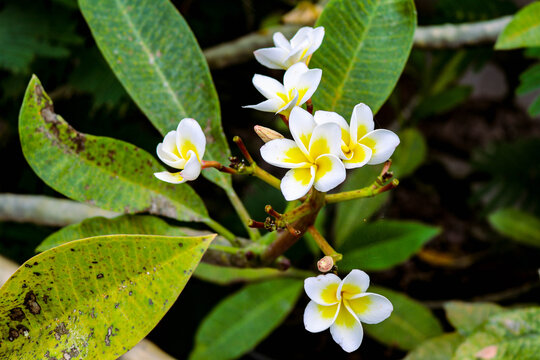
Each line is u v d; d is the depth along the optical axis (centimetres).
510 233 146
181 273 73
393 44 88
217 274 120
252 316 119
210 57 138
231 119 163
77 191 86
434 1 173
